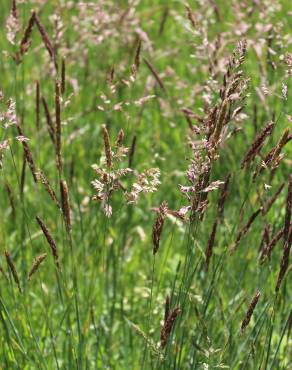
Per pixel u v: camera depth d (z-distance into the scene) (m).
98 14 5.90
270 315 3.72
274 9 5.74
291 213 3.43
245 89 3.51
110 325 4.76
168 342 3.85
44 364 4.08
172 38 7.71
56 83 4.07
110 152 3.48
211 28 6.66
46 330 4.59
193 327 4.47
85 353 4.22
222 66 4.61
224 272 4.78
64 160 5.82
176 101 6.37
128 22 6.25
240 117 3.97
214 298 4.43
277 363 4.24
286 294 4.74
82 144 6.38
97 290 5.20
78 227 5.59
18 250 5.14
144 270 5.64
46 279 5.23
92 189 5.57
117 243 5.32
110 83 4.43
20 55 4.52
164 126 6.77
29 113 6.63
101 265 5.32
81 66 6.70
